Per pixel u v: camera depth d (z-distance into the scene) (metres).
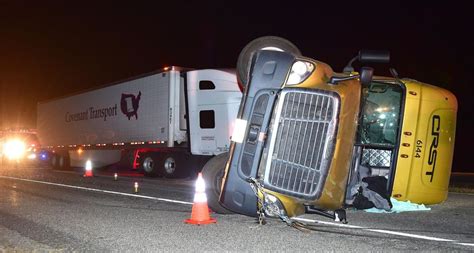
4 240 7.04
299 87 6.85
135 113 22.19
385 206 9.12
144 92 21.62
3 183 15.89
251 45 8.12
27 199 11.48
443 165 9.95
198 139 18.98
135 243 6.73
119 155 24.20
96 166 25.78
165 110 20.14
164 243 6.70
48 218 8.76
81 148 26.98
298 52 8.13
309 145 6.84
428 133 9.66
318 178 6.80
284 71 6.95
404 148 9.44
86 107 26.66
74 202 10.91
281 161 6.86
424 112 9.61
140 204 10.54
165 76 20.19
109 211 9.52
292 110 6.86
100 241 6.89
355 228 7.74
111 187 14.66
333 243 6.67
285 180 6.86
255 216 7.47
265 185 6.85
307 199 6.83
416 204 9.84
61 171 24.30
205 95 18.89
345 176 7.24
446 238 7.10
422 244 6.69
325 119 6.80
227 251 6.24
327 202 7.03
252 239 6.89
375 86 9.61
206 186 8.70
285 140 6.86
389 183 9.46
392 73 9.85
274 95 6.89
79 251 6.36
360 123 9.08
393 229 7.72
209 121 18.77
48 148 30.48
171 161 20.22
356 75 7.24
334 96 6.80
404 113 9.44
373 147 9.49
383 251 6.27
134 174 23.03
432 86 10.03
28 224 8.20
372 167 9.77
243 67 8.06
